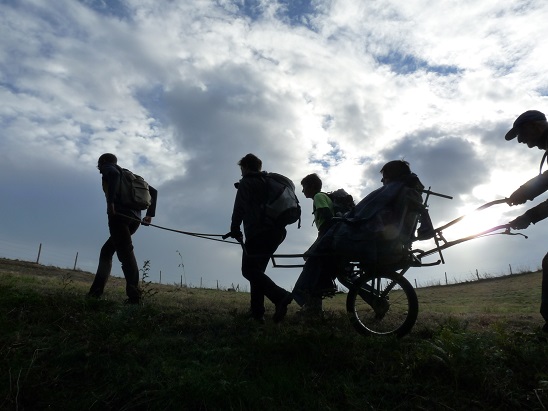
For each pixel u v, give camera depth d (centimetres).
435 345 379
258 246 534
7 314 479
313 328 465
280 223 536
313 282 497
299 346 394
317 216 623
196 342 439
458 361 357
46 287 703
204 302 692
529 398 323
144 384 342
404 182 479
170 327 487
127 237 616
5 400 327
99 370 369
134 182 635
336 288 525
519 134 468
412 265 475
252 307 545
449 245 467
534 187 428
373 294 496
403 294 507
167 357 394
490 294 2075
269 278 536
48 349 396
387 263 468
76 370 370
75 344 411
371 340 422
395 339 419
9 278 845
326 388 347
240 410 317
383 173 505
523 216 434
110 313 530
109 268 646
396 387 346
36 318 480
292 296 502
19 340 412
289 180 563
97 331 433
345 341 408
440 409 322
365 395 340
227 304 689
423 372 364
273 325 496
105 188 633
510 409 323
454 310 944
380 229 455
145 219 667
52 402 332
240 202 535
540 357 368
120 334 431
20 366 366
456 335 386
